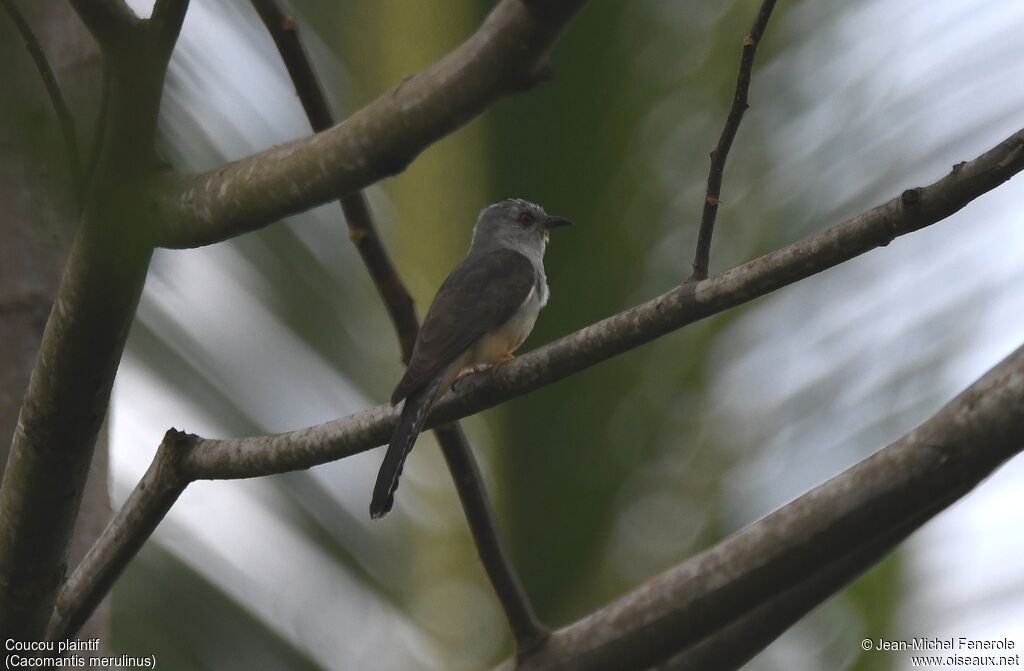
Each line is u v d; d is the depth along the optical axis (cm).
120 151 741
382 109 684
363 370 1117
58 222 1005
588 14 1082
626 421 1020
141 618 1032
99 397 814
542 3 605
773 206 1070
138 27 709
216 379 1083
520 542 1014
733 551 701
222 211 738
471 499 850
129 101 726
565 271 1079
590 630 773
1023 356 637
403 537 1073
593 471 1014
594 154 1078
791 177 1077
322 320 1116
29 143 757
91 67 995
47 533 857
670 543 991
